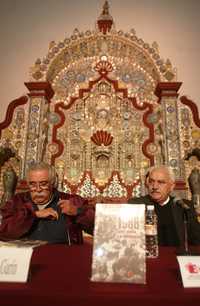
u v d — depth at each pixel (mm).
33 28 4207
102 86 4043
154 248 1396
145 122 3902
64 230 2016
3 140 3703
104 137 3807
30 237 1991
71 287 973
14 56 4105
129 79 4074
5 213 2029
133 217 1162
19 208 2008
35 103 3734
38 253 1383
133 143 3830
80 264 1215
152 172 2408
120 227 1143
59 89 4047
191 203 2346
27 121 3715
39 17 4242
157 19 4191
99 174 3719
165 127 3637
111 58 4160
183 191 3348
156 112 3922
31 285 987
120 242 1110
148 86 4031
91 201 3576
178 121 3688
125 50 4047
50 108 3973
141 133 3865
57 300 909
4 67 4066
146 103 3973
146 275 1115
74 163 3760
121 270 1053
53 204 2145
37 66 3879
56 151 3797
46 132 3801
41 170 2088
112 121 3906
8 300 919
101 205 1198
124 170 3734
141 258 1069
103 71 4109
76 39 3961
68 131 3875
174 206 2275
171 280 1060
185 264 1069
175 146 3551
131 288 979
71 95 4027
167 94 3752
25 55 4109
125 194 3645
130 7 4227
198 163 3625
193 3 4258
